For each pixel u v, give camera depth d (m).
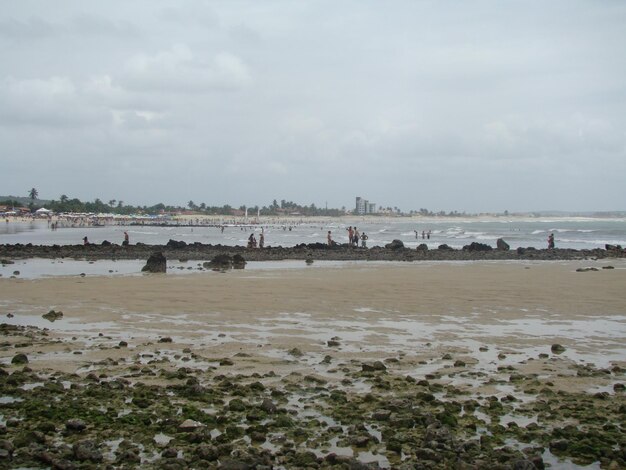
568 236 121.81
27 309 20.45
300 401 9.84
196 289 26.22
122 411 9.27
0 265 45.00
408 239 110.19
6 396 10.00
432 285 27.92
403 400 9.53
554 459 7.59
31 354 13.37
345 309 20.27
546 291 25.22
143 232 147.62
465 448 7.75
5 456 7.30
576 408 9.49
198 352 13.70
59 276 34.06
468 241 100.94
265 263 49.09
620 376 11.55
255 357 13.14
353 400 9.87
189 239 107.75
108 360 12.73
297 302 21.98
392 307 20.73
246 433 8.34
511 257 57.56
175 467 7.04
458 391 10.40
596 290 25.45
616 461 7.44
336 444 8.00
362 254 60.53
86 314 19.31
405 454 7.68
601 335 15.74
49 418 8.87
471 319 18.25
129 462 7.32
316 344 14.58
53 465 7.14
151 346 14.30
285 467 7.20
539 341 14.98
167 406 9.46
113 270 39.75
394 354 13.49
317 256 57.91
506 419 9.04
